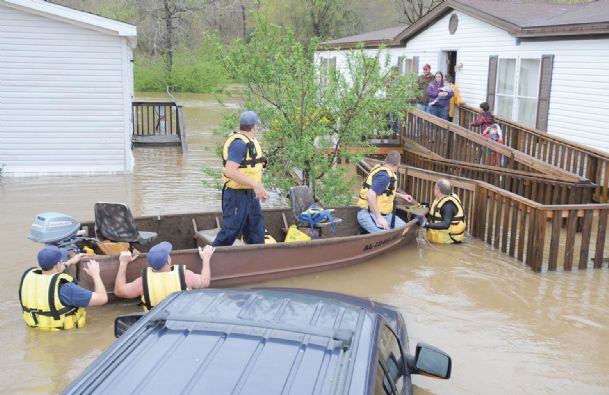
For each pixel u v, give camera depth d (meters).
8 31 14.09
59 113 14.59
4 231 9.55
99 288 6.25
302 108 10.53
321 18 46.94
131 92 20.11
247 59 10.94
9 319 6.31
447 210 9.53
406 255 9.00
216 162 16.59
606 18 12.47
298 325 2.94
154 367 2.59
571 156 13.09
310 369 2.58
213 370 2.56
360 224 9.16
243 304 3.19
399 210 9.98
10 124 14.45
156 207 11.36
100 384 2.49
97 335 5.98
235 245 7.39
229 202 7.36
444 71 18.77
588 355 5.95
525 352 5.97
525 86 15.08
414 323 6.57
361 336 2.92
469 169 13.27
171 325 2.92
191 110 30.95
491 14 15.65
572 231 8.44
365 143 10.99
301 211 8.83
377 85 10.62
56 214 6.68
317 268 7.98
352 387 2.49
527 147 13.98
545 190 11.77
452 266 8.55
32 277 5.99
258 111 10.56
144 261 6.68
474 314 6.87
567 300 7.38
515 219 8.95
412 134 16.36
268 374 2.54
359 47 11.15
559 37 13.77
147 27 49.56
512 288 7.73
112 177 14.40
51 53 14.33
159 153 18.00
